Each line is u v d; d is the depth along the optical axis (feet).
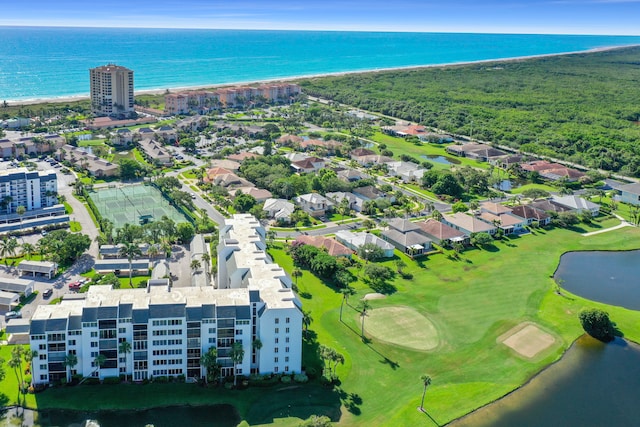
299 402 631.56
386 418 615.16
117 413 600.39
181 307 643.45
